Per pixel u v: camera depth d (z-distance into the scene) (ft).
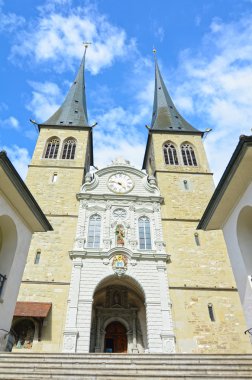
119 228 90.43
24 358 37.14
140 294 88.12
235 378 30.73
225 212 47.44
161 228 91.91
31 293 75.25
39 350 66.64
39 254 83.30
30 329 71.61
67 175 105.60
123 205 96.32
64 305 74.13
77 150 115.65
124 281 85.46
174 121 136.46
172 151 120.37
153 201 98.68
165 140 123.34
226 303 77.41
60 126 124.47
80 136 122.01
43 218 49.08
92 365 34.60
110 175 106.11
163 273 81.20
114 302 88.94
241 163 37.99
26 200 44.06
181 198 102.06
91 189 101.45
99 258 82.69
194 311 75.72
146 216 95.04
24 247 47.98
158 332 71.61
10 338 42.04
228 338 71.92
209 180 108.88
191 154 120.06
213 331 72.74
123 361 36.17
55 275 79.10
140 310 88.63
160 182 106.83
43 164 109.19
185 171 111.24
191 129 130.62
